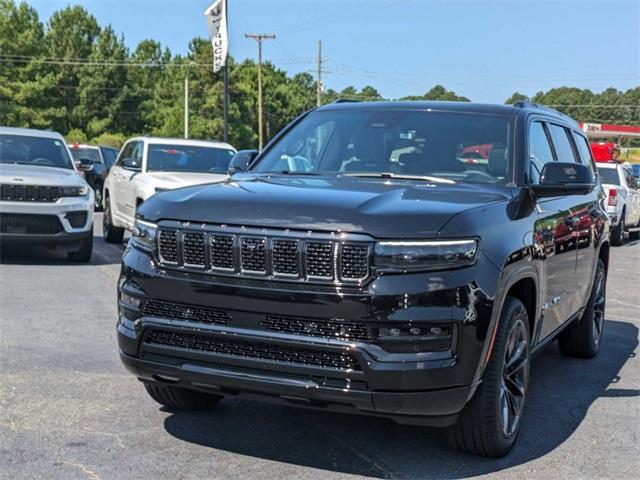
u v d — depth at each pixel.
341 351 3.54
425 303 3.54
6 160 11.60
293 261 3.64
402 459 4.20
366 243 3.56
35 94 69.88
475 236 3.73
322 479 3.90
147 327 3.93
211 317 3.80
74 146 23.89
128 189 12.44
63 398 5.09
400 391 3.52
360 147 5.12
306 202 3.81
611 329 8.29
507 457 4.31
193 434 4.51
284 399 3.72
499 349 3.98
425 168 4.85
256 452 4.25
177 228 3.91
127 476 3.87
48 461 4.04
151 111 80.25
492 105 5.35
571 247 5.46
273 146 5.55
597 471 4.15
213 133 71.88
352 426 4.71
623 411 5.29
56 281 9.63
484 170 4.80
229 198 3.95
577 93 95.44
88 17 76.88
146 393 5.25
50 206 10.66
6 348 6.28
